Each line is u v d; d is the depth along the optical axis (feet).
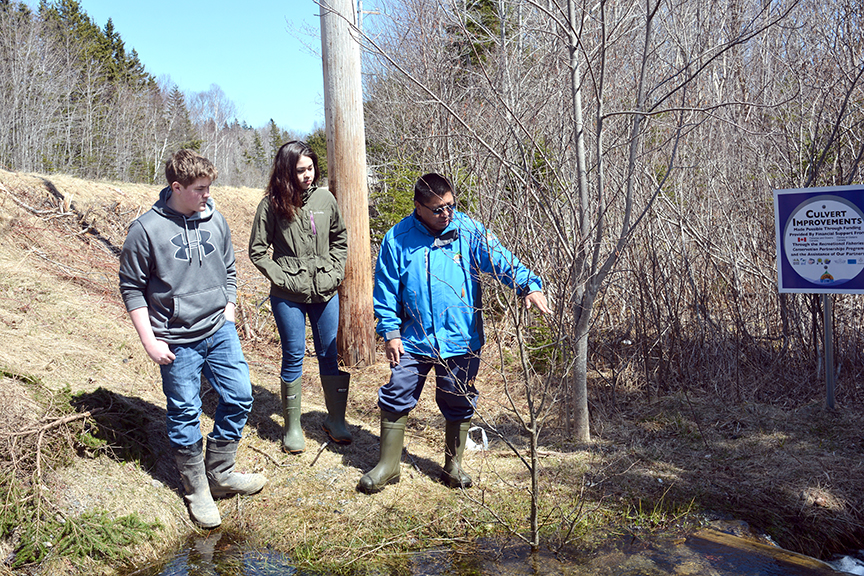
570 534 9.24
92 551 8.48
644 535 9.25
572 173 15.42
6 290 14.73
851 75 14.89
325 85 17.04
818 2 17.02
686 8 17.53
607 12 14.70
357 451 12.03
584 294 12.22
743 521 9.66
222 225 9.93
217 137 246.68
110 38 182.39
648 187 15.80
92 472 9.66
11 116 117.19
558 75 16.65
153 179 156.76
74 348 12.99
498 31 23.17
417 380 10.36
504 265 10.34
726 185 18.29
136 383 12.69
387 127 33.37
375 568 8.45
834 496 10.34
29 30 127.95
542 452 12.21
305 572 8.41
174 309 9.14
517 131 15.49
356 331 17.60
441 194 9.75
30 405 9.93
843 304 15.53
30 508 8.59
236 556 8.89
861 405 13.85
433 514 9.80
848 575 8.11
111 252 21.47
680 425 13.44
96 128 142.82
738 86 20.81
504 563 8.48
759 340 16.24
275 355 17.97
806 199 13.39
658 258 16.22
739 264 16.92
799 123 16.47
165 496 9.95
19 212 20.08
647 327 16.12
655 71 17.52
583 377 12.56
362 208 17.34
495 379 16.60
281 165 10.96
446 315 10.10
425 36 23.63
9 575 7.79
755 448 12.21
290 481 10.77
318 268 11.44
